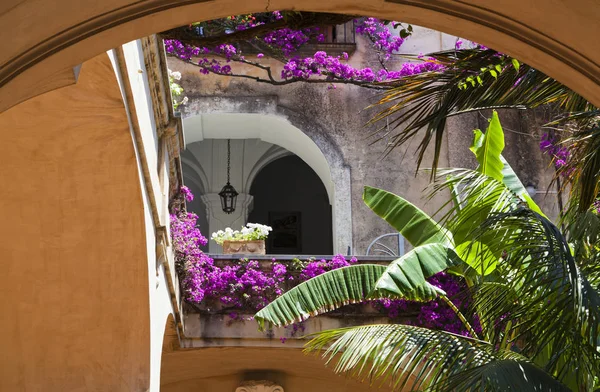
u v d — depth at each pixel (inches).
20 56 152.9
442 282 511.2
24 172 306.2
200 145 831.1
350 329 351.9
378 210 426.3
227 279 514.9
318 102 647.8
